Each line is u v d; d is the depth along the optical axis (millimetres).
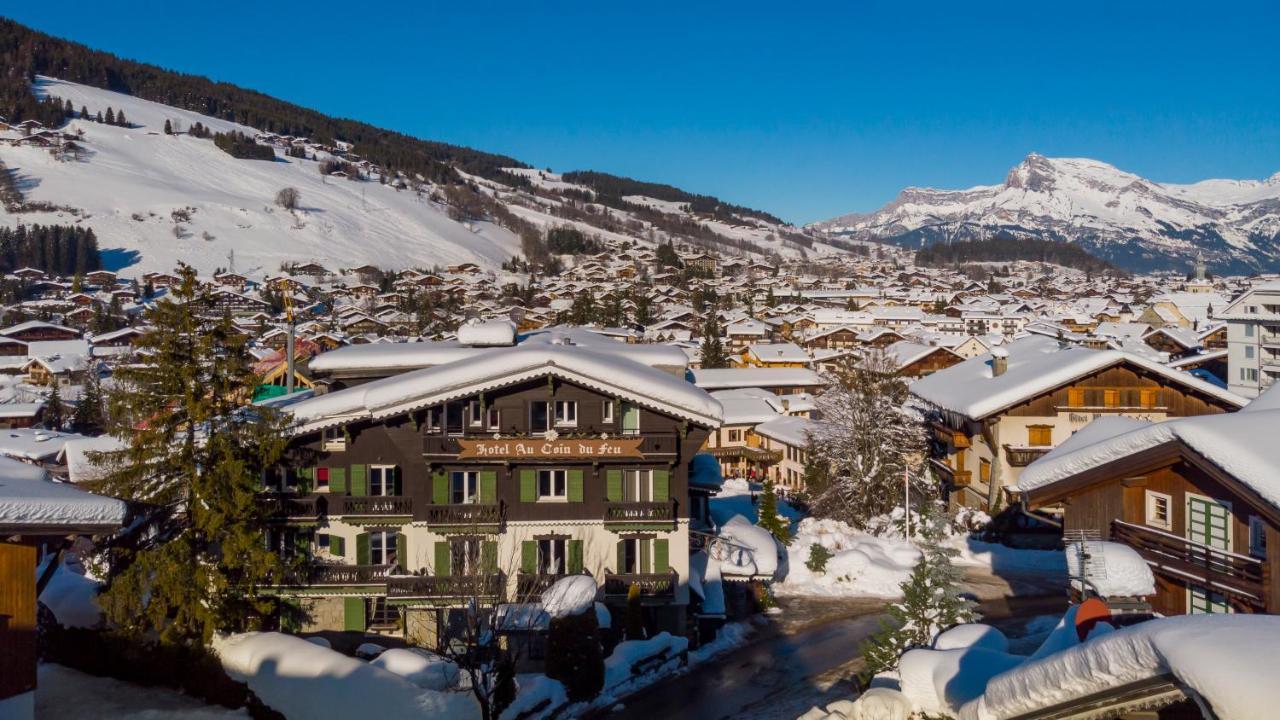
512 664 30484
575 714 30594
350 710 26484
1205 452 19078
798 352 125562
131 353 130375
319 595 35312
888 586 44812
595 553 36188
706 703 31359
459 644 34219
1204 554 20703
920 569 29562
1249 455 18125
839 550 49031
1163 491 22672
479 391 35375
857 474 57219
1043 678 11562
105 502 24562
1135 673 9883
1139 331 145250
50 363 123250
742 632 38812
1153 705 10508
